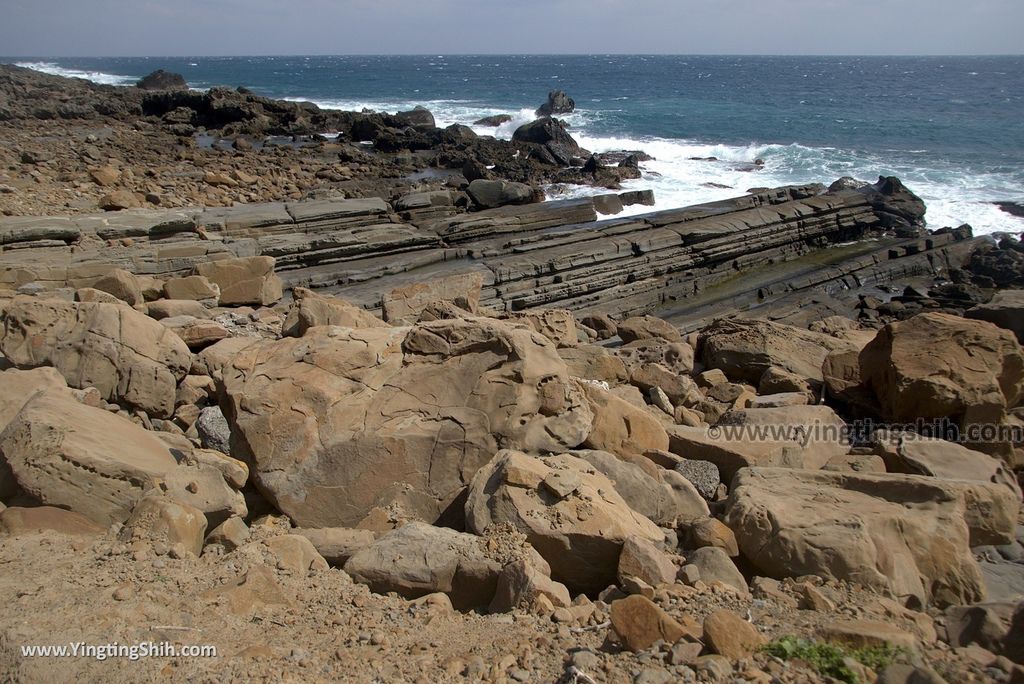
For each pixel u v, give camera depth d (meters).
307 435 6.40
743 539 5.54
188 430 7.41
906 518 5.52
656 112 57.59
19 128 35.25
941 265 23.64
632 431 7.23
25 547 4.84
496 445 6.39
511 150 35.91
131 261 16.03
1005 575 5.75
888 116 53.91
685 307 20.62
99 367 7.58
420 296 12.33
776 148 39.75
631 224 23.00
